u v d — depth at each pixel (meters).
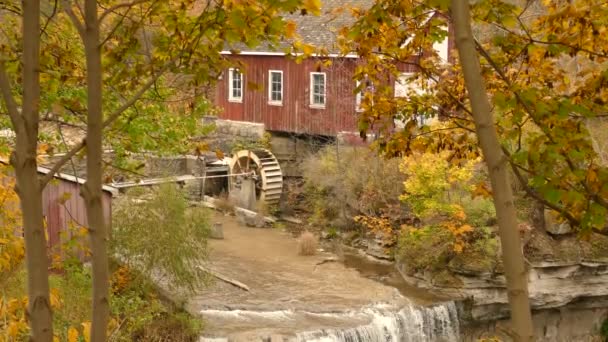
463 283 16.69
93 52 3.49
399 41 5.65
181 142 9.83
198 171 24.56
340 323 14.68
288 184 24.25
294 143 25.06
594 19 4.84
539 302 16.61
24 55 3.32
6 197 5.57
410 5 5.01
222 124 26.45
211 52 4.49
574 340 17.30
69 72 5.26
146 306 13.15
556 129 4.63
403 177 19.30
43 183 3.35
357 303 15.90
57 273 11.02
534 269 16.48
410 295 16.58
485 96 3.31
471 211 17.20
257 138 25.45
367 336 14.44
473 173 17.66
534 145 4.58
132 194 14.20
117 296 12.80
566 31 5.22
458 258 16.81
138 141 8.51
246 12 3.80
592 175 4.54
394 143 5.83
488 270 16.47
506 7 4.96
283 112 24.73
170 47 4.63
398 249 18.44
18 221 5.68
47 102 5.75
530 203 17.03
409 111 6.01
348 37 5.22
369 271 18.30
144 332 12.76
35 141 3.33
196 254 14.22
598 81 5.10
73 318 9.72
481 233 17.14
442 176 16.89
